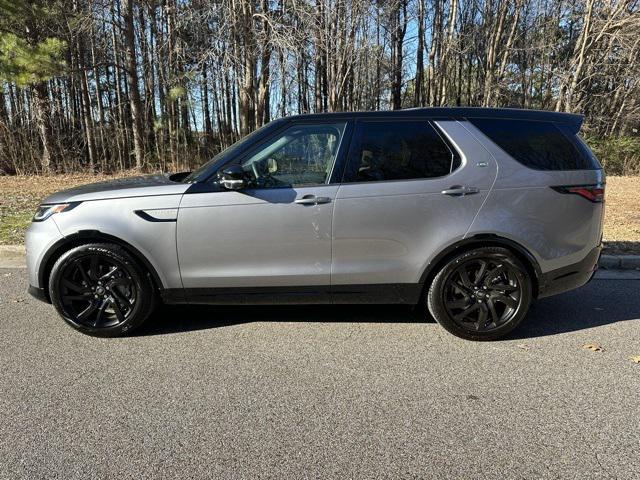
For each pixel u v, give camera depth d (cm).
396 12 2389
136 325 393
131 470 236
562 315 456
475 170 379
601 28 2028
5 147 1847
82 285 390
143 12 2053
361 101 2330
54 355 363
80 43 2047
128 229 374
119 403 297
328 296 389
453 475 234
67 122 2395
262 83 1681
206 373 336
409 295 392
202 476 232
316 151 383
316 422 277
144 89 2203
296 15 1563
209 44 1741
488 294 390
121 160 2077
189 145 2164
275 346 381
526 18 2605
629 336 405
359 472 235
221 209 373
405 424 276
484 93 2411
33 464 240
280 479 230
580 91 2120
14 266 621
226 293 387
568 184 384
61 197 391
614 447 255
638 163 2050
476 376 334
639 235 752
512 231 378
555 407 295
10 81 1316
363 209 373
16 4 1330
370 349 376
